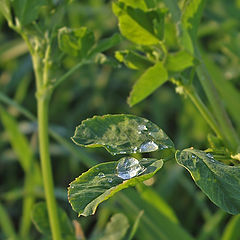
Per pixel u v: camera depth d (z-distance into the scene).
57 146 0.64
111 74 0.75
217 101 0.34
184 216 0.58
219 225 0.53
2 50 0.76
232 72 0.57
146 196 0.43
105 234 0.40
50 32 0.36
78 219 0.56
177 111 0.69
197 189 0.55
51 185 0.37
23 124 0.69
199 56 0.33
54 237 0.38
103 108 0.72
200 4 0.32
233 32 0.51
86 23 0.73
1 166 0.69
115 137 0.30
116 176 0.29
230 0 0.61
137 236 0.45
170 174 0.56
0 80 0.77
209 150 0.32
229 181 0.28
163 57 0.33
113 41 0.36
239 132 0.54
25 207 0.54
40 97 0.37
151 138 0.30
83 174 0.29
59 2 0.36
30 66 0.75
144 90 0.32
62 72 0.74
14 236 0.51
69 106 0.74
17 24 0.36
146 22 0.32
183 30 0.31
